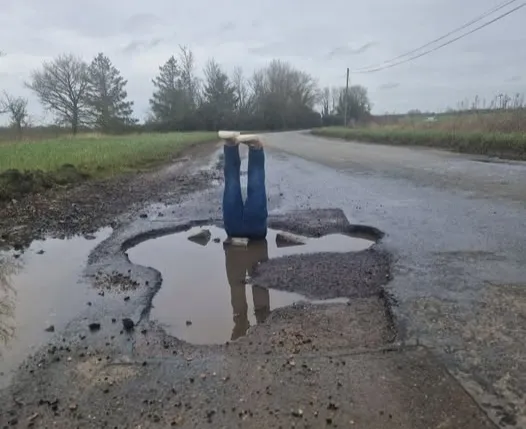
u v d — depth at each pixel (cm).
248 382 256
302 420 220
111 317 356
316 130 5369
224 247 570
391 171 1286
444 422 216
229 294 409
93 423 224
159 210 800
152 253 550
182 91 5903
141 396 246
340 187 1020
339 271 450
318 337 311
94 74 4781
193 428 217
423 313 339
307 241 585
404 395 238
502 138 1658
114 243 580
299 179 1197
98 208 821
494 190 894
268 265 484
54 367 280
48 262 504
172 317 360
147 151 1970
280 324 335
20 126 3331
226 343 309
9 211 766
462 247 513
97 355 294
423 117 3431
